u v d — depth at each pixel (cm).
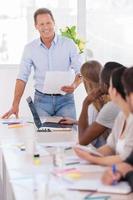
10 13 496
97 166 198
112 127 248
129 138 204
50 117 370
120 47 518
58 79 357
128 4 515
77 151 212
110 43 516
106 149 226
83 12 508
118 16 515
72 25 508
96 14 511
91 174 184
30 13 499
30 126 336
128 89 182
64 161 208
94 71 286
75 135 289
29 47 384
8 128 328
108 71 253
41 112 379
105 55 516
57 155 217
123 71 202
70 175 182
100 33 514
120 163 185
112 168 178
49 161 211
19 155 229
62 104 376
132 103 184
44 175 185
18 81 386
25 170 195
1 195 349
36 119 326
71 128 317
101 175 182
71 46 384
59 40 383
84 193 162
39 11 378
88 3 509
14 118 383
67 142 261
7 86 495
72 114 378
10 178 183
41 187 167
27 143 262
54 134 294
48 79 358
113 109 251
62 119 344
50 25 372
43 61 382
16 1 496
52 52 381
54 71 368
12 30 498
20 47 500
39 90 383
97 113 279
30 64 387
